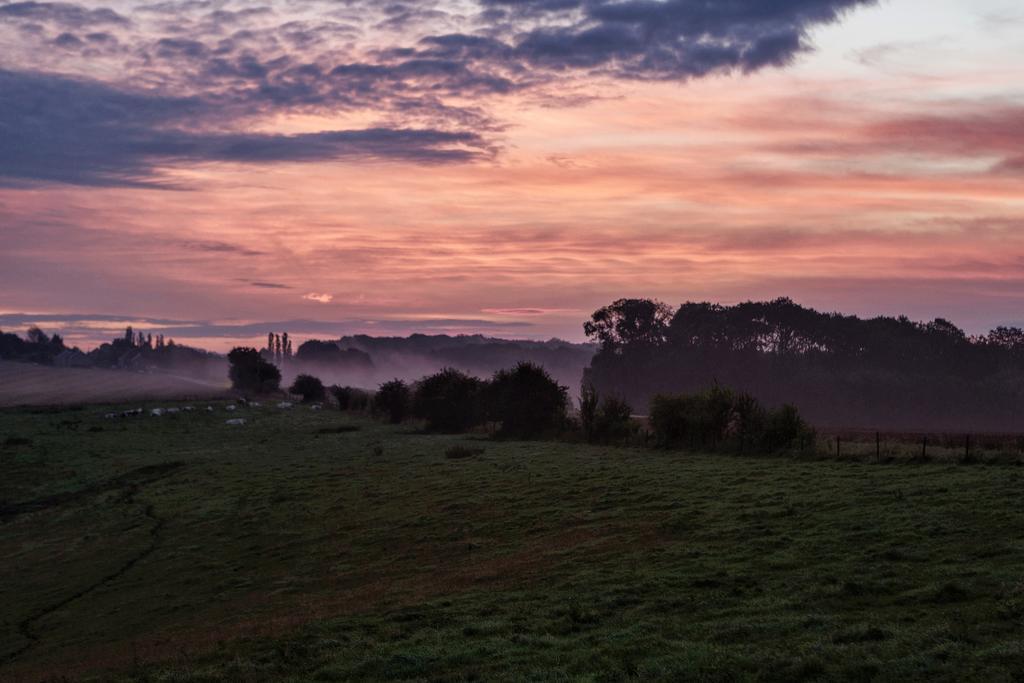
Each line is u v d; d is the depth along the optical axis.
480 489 44.25
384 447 76.06
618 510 34.00
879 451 42.03
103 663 23.19
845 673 14.31
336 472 59.28
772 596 19.66
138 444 88.00
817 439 52.25
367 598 26.02
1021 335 172.38
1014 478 29.98
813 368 166.38
